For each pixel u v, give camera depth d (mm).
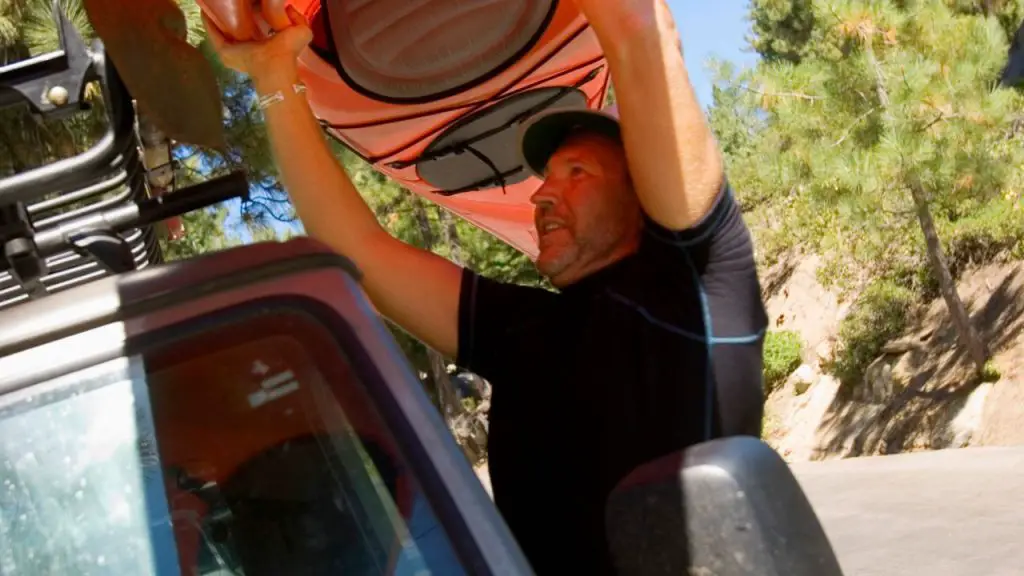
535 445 2350
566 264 2375
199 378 1357
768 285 27844
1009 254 18562
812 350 23172
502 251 19984
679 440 2137
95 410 1336
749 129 15172
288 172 2559
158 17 1912
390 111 3139
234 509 1354
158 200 1900
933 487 10172
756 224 24516
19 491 1320
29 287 1913
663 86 1979
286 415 1369
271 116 2508
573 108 2459
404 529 1332
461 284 2621
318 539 1350
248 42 2436
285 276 1395
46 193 1781
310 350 1378
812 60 13375
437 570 1312
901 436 17125
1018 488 9242
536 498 2322
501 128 3342
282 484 1362
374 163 3529
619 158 2418
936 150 12312
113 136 1846
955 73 12156
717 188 2094
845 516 9820
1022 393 15188
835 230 18172
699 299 2160
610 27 1962
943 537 8273
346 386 1370
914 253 20156
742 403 2162
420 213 18891
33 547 1317
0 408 1312
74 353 1337
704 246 2141
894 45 12492
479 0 2785
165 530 1340
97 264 2096
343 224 2584
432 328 2625
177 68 1946
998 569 7172
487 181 3648
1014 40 20359
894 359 19391
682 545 1360
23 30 5828
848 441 18688
